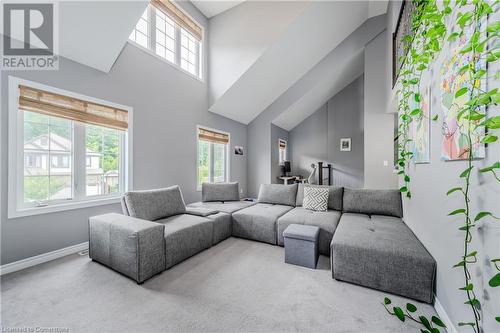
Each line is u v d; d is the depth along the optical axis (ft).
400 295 5.70
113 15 7.55
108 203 9.65
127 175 10.43
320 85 17.89
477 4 3.30
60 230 8.10
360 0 13.33
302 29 13.84
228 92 15.38
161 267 6.88
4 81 6.84
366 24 15.23
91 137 9.29
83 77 8.70
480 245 3.40
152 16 11.86
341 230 7.45
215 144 17.15
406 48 8.23
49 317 4.85
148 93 11.37
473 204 3.58
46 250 7.72
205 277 6.64
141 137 11.02
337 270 6.44
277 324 4.69
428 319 4.85
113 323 4.69
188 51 14.64
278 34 13.56
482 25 3.29
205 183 13.12
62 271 6.91
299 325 4.66
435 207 5.23
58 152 8.25
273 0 13.67
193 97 14.46
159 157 12.03
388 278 5.81
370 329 4.56
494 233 3.08
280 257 8.16
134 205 8.16
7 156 6.88
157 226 6.79
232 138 18.52
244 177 20.21
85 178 9.05
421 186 6.31
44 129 7.88
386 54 14.35
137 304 5.32
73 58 8.30
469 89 3.58
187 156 13.98
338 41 15.94
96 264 7.41
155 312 5.04
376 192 9.86
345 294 5.81
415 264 5.49
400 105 9.07
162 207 9.03
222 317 4.90
